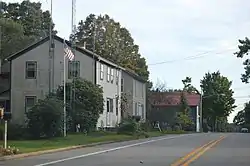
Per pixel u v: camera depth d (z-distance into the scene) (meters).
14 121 50.50
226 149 28.56
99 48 85.00
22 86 51.03
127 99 62.22
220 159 21.77
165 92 91.81
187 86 112.44
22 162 20.45
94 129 46.62
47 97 43.72
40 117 38.72
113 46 86.06
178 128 76.38
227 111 129.38
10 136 38.75
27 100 50.91
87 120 44.50
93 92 45.66
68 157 23.08
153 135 51.25
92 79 50.19
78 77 48.50
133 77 66.50
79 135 41.09
